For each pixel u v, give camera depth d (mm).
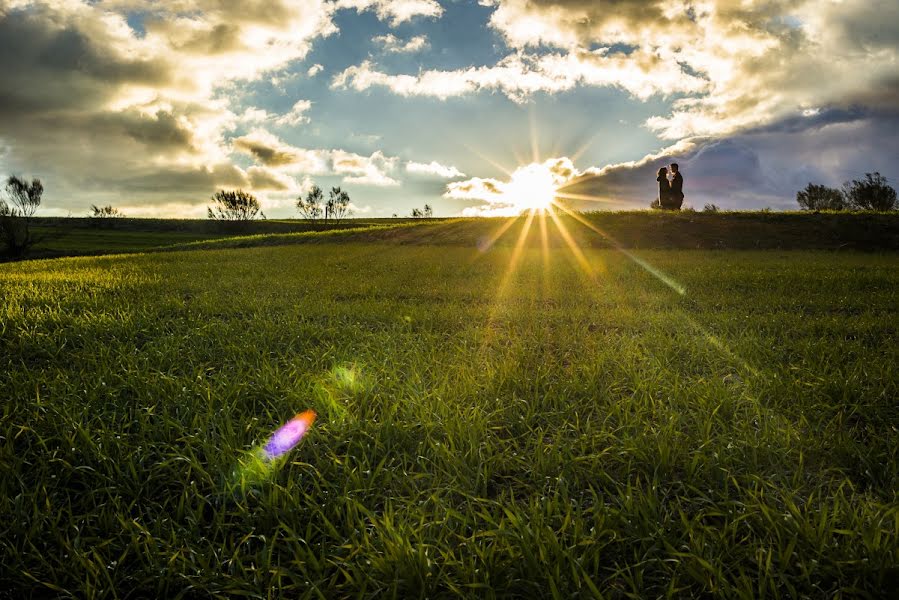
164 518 2781
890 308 9070
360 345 6191
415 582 2229
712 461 3150
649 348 6125
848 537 2414
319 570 2338
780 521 2484
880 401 4098
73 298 10094
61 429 3660
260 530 2730
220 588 2297
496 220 37594
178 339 6453
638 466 3244
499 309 9133
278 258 23359
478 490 3053
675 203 39438
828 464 3262
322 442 3602
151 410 3961
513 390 4543
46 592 2385
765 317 7961
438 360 5500
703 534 2475
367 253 26125
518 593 2217
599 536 2414
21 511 2760
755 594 2168
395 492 3012
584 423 3914
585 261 20359
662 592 2246
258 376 4820
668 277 14242
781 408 4094
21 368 5410
